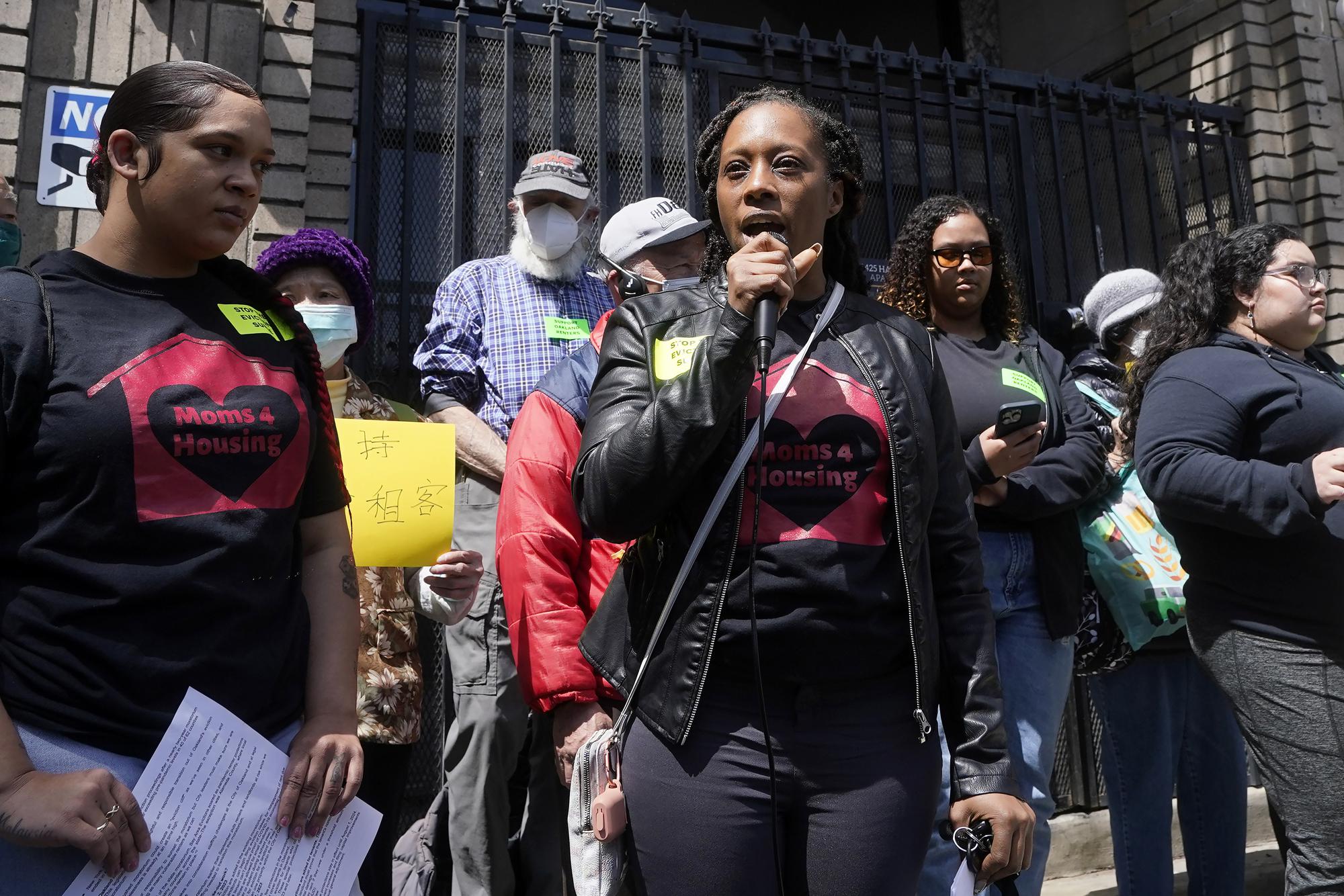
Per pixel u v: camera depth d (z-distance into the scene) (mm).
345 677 1558
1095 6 6320
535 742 2908
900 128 4668
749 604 1416
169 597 1344
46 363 1334
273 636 1463
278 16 3623
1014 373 2775
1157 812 3029
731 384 1376
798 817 1441
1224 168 5281
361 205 3756
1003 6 7008
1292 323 2559
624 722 1556
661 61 4254
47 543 1311
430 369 3256
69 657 1308
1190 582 2582
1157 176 5199
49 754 1285
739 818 1405
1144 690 3066
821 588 1417
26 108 3375
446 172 3865
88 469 1316
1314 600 2342
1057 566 2697
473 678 2902
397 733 2348
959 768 1525
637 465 1396
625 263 2842
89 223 3412
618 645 1595
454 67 3922
